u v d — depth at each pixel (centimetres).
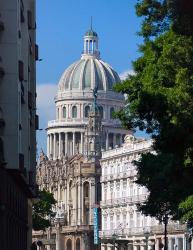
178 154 7131
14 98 9350
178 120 6756
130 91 7738
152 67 7238
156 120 7462
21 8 10169
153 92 7088
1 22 9306
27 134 10750
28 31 11375
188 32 6431
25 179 10481
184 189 8506
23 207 11969
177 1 6266
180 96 6656
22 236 11781
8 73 9350
